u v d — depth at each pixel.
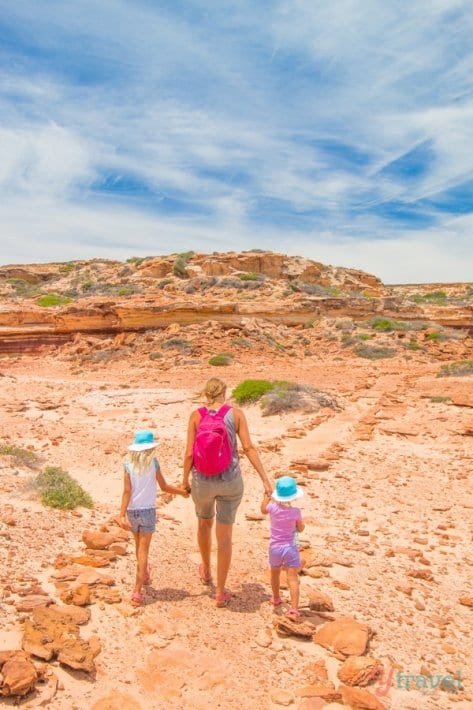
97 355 34.19
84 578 5.67
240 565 6.65
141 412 17.62
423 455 12.93
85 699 3.98
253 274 50.88
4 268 72.94
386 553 7.43
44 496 8.36
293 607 5.27
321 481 10.87
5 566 5.85
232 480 5.34
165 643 4.75
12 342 38.44
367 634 5.04
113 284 55.12
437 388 21.59
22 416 16.97
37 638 4.45
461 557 7.54
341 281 61.56
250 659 4.63
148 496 5.48
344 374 27.34
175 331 36.66
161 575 6.11
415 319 46.44
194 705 4.04
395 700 4.34
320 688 4.28
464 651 5.14
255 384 18.80
